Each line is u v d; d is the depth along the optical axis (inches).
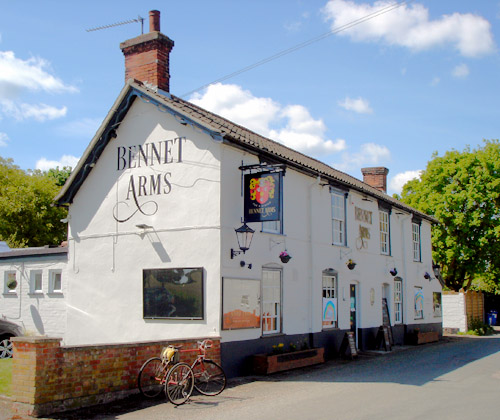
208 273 523.8
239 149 558.3
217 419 343.3
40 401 340.8
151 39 607.5
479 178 1263.5
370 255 834.8
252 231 535.8
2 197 1250.6
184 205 550.0
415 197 1353.3
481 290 1501.0
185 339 453.7
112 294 589.6
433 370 573.3
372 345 813.2
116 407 374.6
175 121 567.8
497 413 354.0
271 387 465.7
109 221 603.8
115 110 598.5
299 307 642.2
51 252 666.8
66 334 618.5
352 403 389.4
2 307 700.7
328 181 717.9
